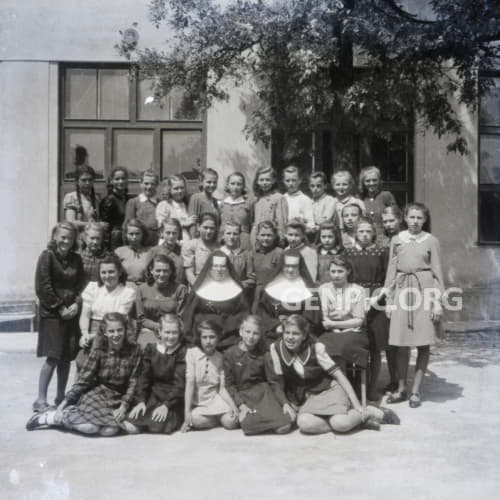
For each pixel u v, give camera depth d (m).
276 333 5.33
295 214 6.76
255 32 7.26
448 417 4.99
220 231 6.49
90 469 3.81
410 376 6.45
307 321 4.90
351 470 3.80
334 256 5.73
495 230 9.79
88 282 5.44
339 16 6.96
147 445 4.33
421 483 3.58
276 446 4.30
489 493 3.44
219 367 4.87
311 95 7.18
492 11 6.82
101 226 5.61
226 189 6.93
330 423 4.56
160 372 4.70
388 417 4.81
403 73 7.18
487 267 9.60
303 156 8.88
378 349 5.51
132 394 4.68
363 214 6.39
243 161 9.17
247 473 3.75
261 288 5.59
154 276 5.41
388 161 9.45
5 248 9.15
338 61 7.32
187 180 9.38
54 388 5.88
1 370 6.49
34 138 9.20
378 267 5.71
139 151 9.38
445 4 6.97
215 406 4.78
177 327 4.75
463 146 7.86
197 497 3.38
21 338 7.90
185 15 8.13
